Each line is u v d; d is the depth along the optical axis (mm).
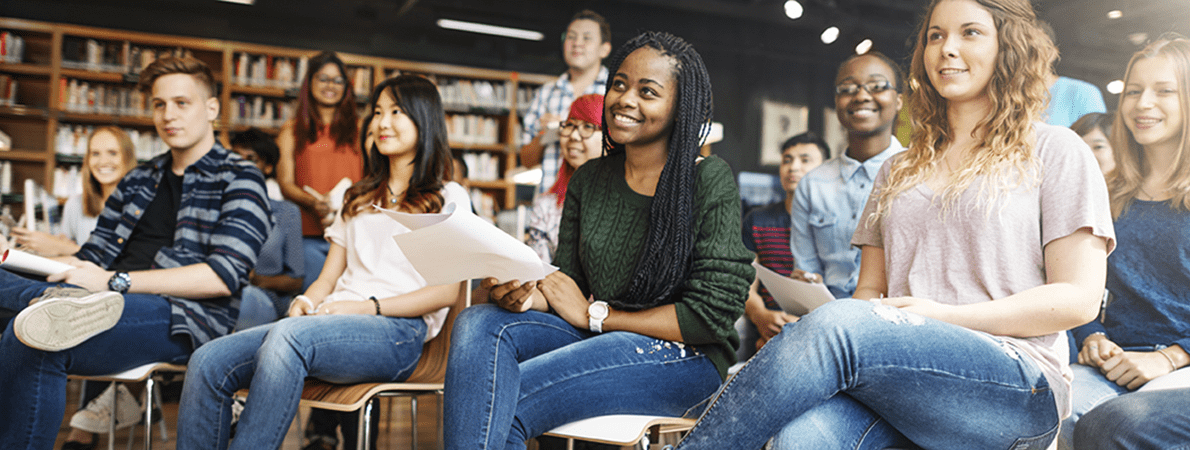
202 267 2066
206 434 1728
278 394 1634
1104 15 3383
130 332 1903
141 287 1972
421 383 1851
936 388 1176
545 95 4461
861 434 1246
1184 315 1841
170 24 7559
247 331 1854
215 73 7203
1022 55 1367
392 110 2035
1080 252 1260
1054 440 1309
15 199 6656
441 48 8492
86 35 6867
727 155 8672
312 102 4250
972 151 1420
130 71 6891
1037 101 1359
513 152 7672
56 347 1695
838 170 2729
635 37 1584
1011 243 1331
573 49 4277
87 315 1743
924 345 1173
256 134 4223
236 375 1768
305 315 1835
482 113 7758
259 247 2189
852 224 2652
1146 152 1949
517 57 8727
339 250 2115
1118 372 1815
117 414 2719
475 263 1325
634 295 1520
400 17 8125
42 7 7145
